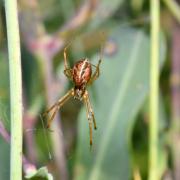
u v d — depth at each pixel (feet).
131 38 0.77
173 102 0.81
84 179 0.72
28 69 0.82
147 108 0.82
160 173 0.73
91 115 0.66
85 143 0.73
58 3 0.88
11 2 0.52
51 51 0.79
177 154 0.78
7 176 0.73
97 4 0.80
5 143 0.72
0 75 0.79
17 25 0.52
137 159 0.82
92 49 0.85
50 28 0.89
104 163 0.72
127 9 0.82
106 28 0.83
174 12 0.76
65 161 0.78
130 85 0.75
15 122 0.52
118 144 0.73
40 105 0.77
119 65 0.76
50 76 0.79
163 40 0.74
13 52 0.52
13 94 0.52
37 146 0.78
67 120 0.88
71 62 0.86
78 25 0.79
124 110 0.74
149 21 0.78
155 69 0.69
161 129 0.78
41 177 0.55
